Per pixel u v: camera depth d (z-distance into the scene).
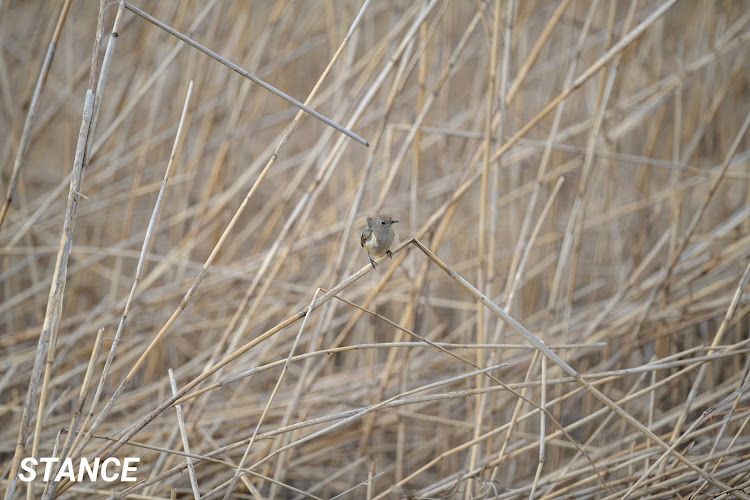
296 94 15.22
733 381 9.23
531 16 12.85
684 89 13.45
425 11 7.94
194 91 10.53
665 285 9.52
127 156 11.67
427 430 10.76
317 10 12.46
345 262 11.02
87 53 13.98
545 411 6.80
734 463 7.65
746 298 9.80
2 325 11.94
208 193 10.09
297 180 10.07
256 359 9.91
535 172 12.59
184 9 9.30
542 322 11.66
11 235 10.22
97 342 6.27
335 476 8.83
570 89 7.63
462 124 12.66
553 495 7.33
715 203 13.25
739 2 13.61
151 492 7.62
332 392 10.16
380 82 7.93
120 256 10.77
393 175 8.46
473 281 11.85
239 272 10.20
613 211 11.35
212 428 9.19
